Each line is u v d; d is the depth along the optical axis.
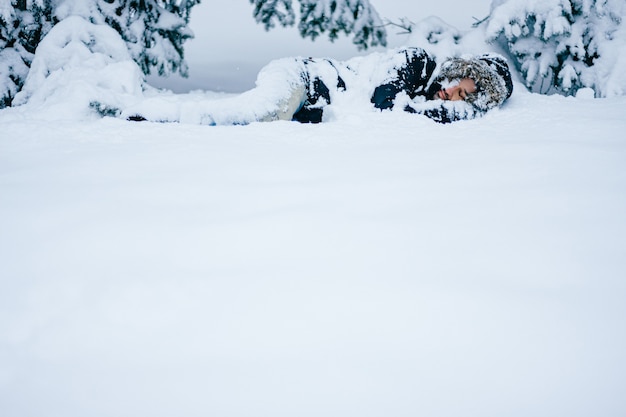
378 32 7.77
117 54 5.03
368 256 1.30
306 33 7.98
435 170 2.10
